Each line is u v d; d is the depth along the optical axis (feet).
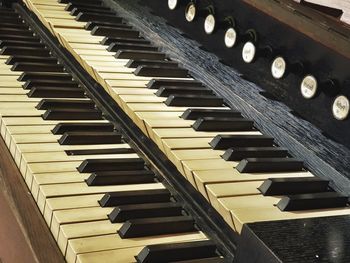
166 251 2.50
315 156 3.08
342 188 2.89
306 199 2.72
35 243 2.62
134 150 3.29
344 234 2.39
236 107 3.57
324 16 2.91
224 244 2.66
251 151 3.06
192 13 4.09
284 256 2.20
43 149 3.10
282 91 3.51
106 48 4.16
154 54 4.13
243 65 3.80
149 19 4.63
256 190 2.80
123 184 2.93
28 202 2.84
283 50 3.46
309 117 3.34
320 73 3.23
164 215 2.75
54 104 3.55
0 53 4.24
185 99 3.52
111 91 3.59
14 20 4.90
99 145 3.26
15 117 3.37
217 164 2.95
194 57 4.04
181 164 2.93
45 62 4.22
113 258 2.45
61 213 2.64
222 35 3.94
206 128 3.27
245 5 3.70
